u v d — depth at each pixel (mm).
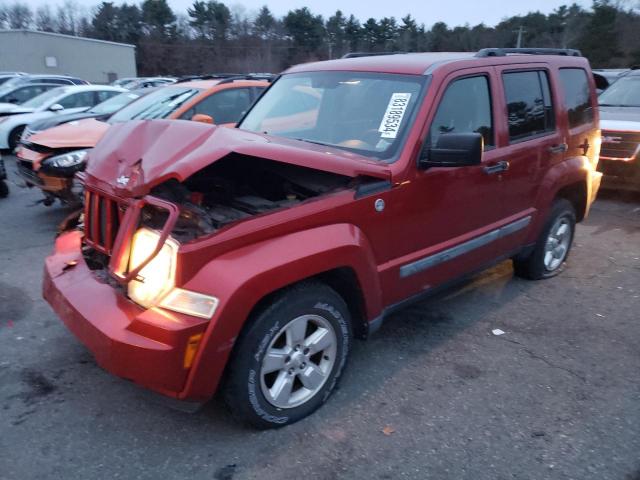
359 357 4164
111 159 3545
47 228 7406
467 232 4316
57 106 13297
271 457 3107
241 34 68938
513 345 4375
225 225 3049
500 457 3125
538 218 5078
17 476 2930
